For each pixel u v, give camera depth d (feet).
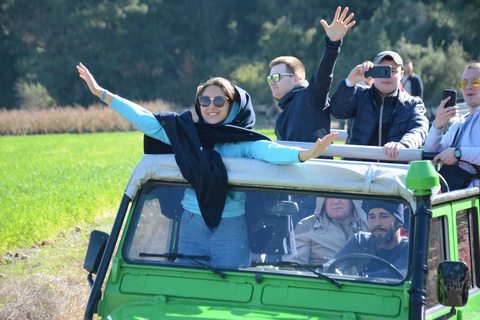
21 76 594.65
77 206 103.14
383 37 439.22
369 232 31.60
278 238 32.96
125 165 173.78
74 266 72.28
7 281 61.62
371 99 49.67
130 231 33.60
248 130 34.50
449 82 393.70
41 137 336.70
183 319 29.01
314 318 29.30
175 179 34.09
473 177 41.52
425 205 29.32
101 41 588.50
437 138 43.62
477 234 36.19
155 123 35.01
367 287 30.22
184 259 33.01
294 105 49.70
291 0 573.74
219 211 33.27
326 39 44.06
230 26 600.39
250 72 498.69
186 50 595.06
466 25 448.24
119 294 32.32
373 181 31.45
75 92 581.53
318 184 32.22
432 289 31.48
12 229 88.12
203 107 35.47
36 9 614.75
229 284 31.73
